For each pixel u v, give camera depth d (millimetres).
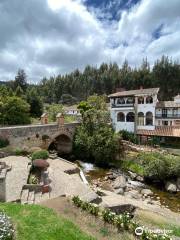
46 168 24094
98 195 18469
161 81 90625
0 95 54281
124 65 120938
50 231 9477
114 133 38625
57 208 13344
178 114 42000
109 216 11906
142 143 40812
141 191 25406
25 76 92500
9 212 11281
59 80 135500
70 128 41531
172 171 27438
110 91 101562
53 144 43781
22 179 19656
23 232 9203
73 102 114750
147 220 14406
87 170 33344
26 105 49625
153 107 40875
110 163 35469
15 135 31766
